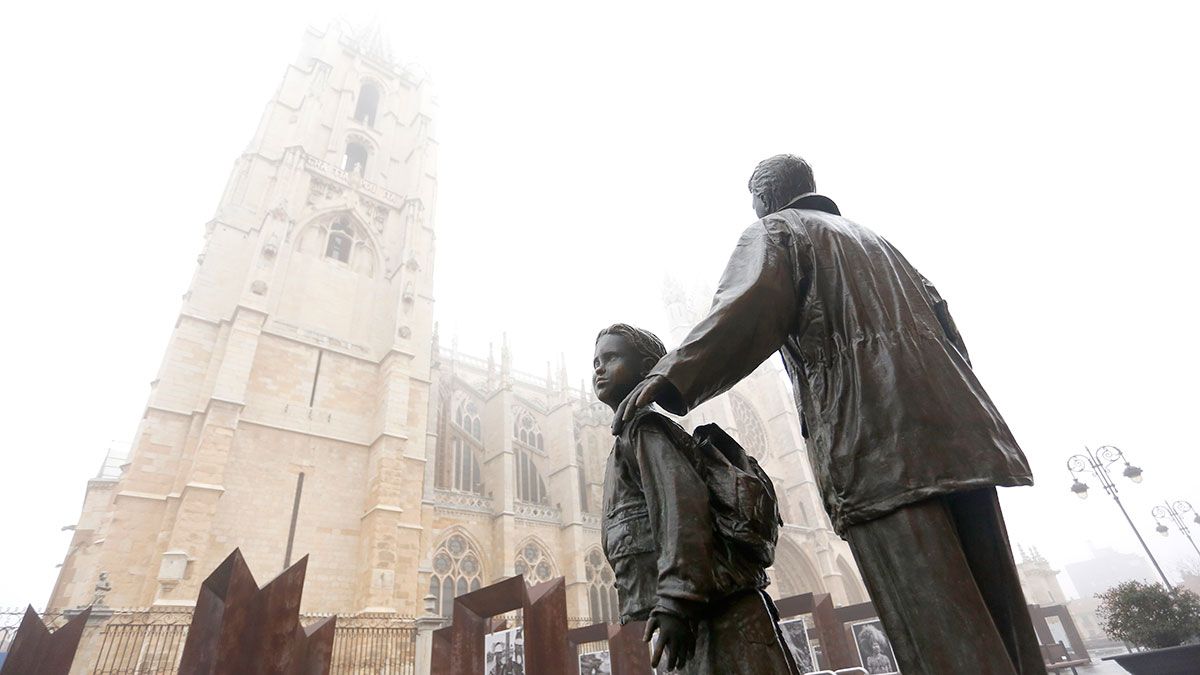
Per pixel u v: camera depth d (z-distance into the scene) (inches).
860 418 68.4
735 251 85.5
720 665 63.3
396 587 986.7
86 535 1084.5
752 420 2242.9
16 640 376.5
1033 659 60.7
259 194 1307.8
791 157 104.6
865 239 82.4
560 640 373.7
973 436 63.8
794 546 1907.0
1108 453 742.5
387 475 1071.6
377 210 1480.1
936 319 77.5
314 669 362.3
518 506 1493.6
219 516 899.4
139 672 679.1
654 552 74.6
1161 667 286.7
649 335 92.6
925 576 58.9
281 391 1071.0
